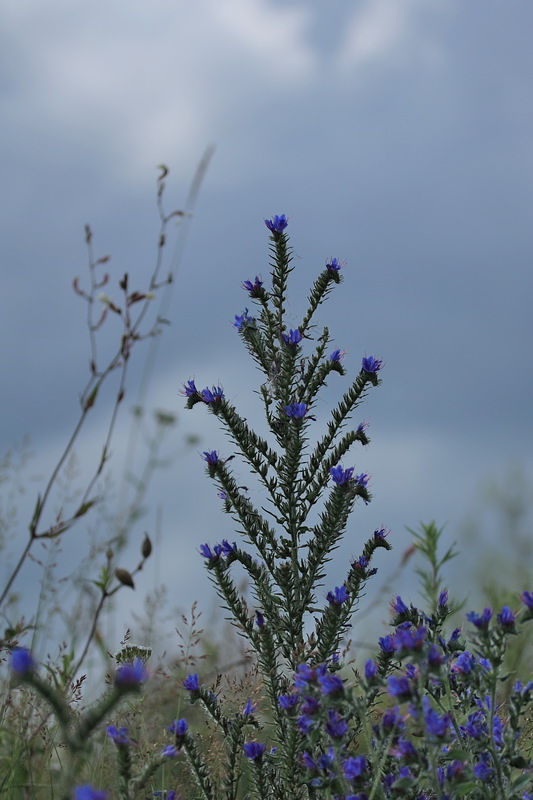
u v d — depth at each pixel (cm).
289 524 192
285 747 184
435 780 165
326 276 197
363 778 170
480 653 169
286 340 195
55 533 182
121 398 182
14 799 186
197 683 189
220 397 193
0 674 191
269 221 198
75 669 186
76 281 181
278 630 189
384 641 178
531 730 188
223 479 192
